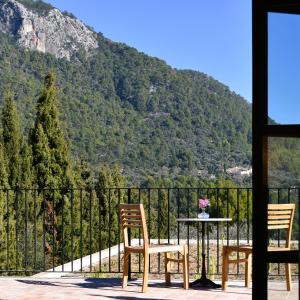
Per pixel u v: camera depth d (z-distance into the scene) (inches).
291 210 112.7
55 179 845.8
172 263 388.5
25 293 256.5
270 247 110.6
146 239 257.8
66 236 713.0
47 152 852.0
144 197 820.0
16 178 770.2
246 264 263.4
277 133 107.9
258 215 109.2
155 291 259.4
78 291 260.2
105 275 342.0
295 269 109.7
